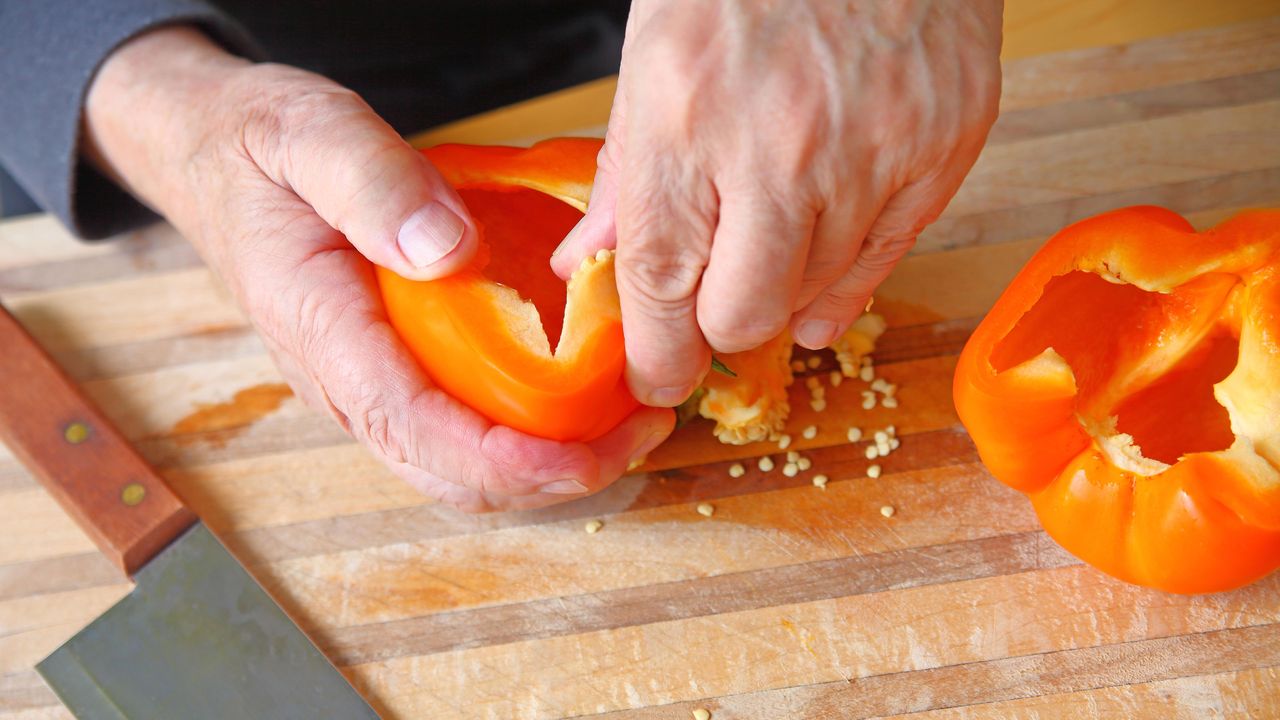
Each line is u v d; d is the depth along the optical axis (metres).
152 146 0.56
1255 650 0.48
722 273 0.42
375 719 0.49
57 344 0.59
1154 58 0.61
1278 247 0.48
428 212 0.47
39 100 0.57
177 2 0.58
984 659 0.49
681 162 0.41
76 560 0.54
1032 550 0.50
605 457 0.50
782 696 0.49
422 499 0.54
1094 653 0.48
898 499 0.52
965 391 0.50
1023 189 0.58
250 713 0.49
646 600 0.51
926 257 0.57
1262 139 0.58
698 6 0.41
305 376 0.53
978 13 0.42
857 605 0.50
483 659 0.50
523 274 0.54
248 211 0.52
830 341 0.48
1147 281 0.49
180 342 0.59
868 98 0.41
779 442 0.53
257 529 0.54
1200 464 0.47
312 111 0.50
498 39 0.69
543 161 0.51
